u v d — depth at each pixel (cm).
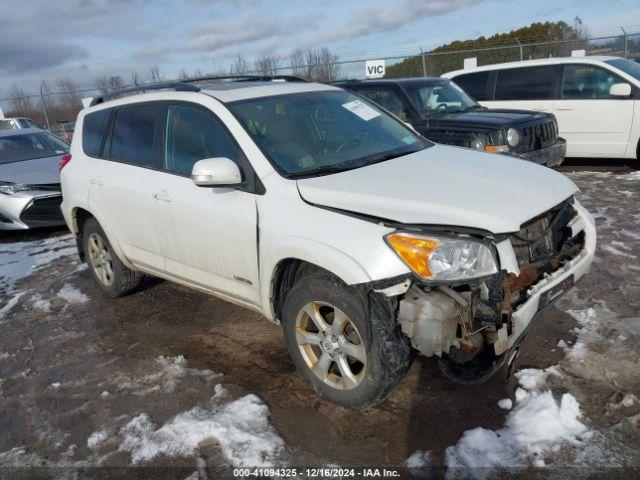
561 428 277
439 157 368
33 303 519
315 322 309
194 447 291
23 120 1750
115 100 473
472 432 280
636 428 274
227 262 358
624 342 348
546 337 363
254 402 324
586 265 326
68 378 377
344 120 402
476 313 266
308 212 304
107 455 292
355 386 297
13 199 764
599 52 1658
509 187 308
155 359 390
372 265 269
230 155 355
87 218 506
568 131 925
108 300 510
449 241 264
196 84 434
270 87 412
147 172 414
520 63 971
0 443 313
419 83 793
